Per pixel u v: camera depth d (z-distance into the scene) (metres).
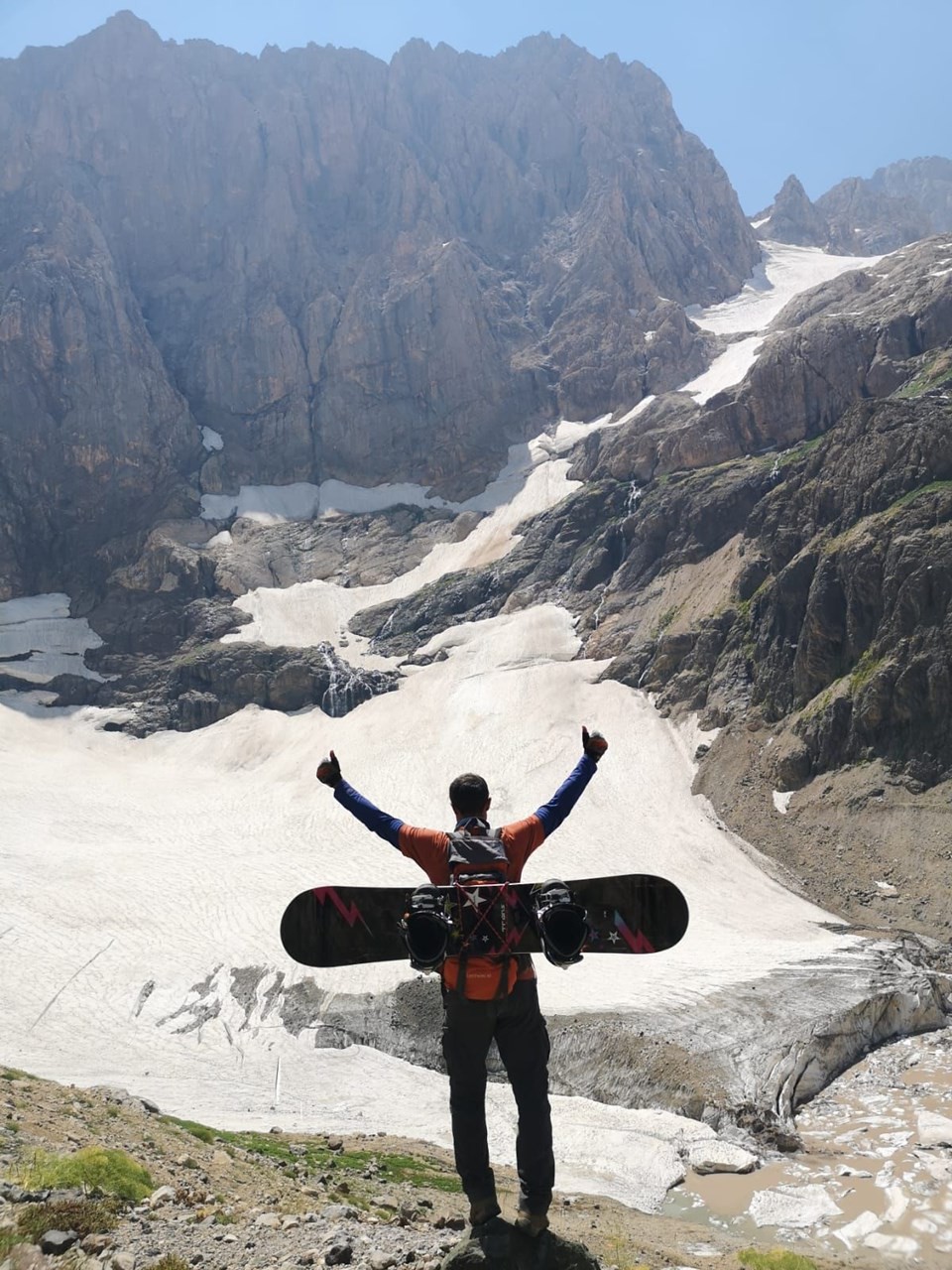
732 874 58.69
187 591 111.12
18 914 54.75
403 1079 38.84
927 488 67.69
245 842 68.00
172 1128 17.31
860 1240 24.36
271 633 104.38
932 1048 39.91
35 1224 8.77
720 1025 39.62
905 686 60.75
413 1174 20.44
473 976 6.24
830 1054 38.31
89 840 68.31
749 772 67.19
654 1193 27.73
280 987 46.12
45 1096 16.61
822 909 54.03
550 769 72.81
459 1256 6.77
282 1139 22.56
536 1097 6.72
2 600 114.56
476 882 6.22
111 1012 44.94
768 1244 24.06
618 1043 38.78
